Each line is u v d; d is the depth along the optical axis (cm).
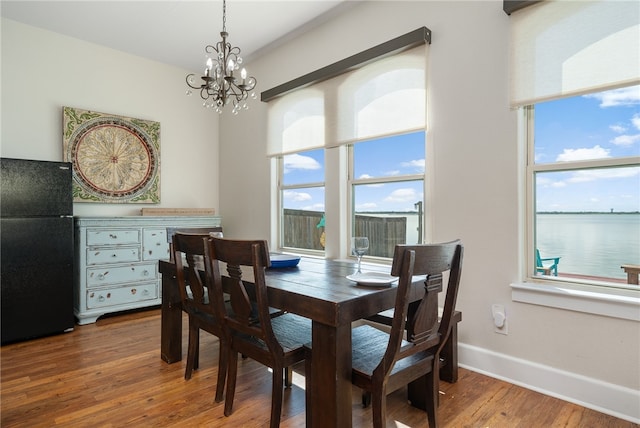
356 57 295
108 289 345
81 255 331
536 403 193
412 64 265
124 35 359
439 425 174
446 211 248
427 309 151
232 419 180
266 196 401
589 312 189
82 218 331
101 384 216
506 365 219
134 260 361
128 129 396
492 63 226
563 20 198
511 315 218
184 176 444
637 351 177
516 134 216
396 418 183
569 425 174
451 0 246
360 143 317
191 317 223
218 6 307
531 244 219
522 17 212
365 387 144
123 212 398
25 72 337
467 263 238
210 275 183
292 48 365
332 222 326
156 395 203
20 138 334
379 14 287
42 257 299
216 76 236
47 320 300
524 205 220
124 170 393
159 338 298
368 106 293
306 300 149
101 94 381
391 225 296
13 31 331
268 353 164
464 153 239
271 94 379
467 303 238
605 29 185
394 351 135
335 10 313
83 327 326
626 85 178
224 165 465
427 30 253
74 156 360
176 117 438
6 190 284
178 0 299
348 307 142
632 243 189
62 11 315
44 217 302
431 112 256
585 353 192
